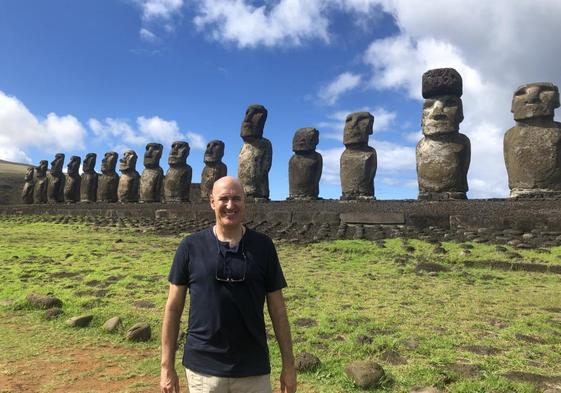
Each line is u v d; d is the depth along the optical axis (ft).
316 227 52.80
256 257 9.04
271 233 51.65
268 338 17.81
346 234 47.29
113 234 60.03
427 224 47.80
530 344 16.72
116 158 91.76
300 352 15.74
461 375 14.12
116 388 13.91
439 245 37.88
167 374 8.96
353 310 21.79
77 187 99.50
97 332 19.29
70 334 19.04
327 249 40.40
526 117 45.39
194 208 70.23
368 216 51.37
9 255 40.91
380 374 13.74
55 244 49.08
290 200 59.47
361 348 16.40
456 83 49.62
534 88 45.11
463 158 49.34
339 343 17.17
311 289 26.05
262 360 8.88
